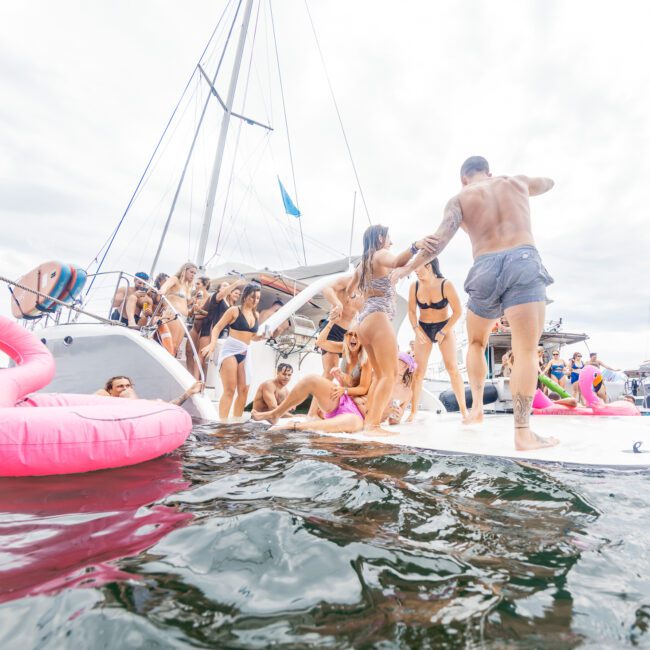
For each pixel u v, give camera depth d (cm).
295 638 85
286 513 158
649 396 1554
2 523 156
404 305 1138
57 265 581
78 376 594
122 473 244
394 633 87
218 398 720
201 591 104
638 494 193
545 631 89
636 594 106
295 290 997
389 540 137
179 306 689
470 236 358
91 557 124
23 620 90
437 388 1664
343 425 409
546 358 1761
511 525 154
